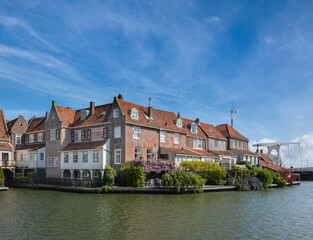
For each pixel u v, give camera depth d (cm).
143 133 4253
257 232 1819
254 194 3662
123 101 4319
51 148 4728
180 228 1855
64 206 2552
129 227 1859
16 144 5488
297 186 5422
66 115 4809
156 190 3378
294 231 1859
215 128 6216
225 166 4675
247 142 6831
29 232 1748
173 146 4747
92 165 4116
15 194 3428
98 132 4328
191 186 3572
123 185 3791
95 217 2123
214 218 2148
